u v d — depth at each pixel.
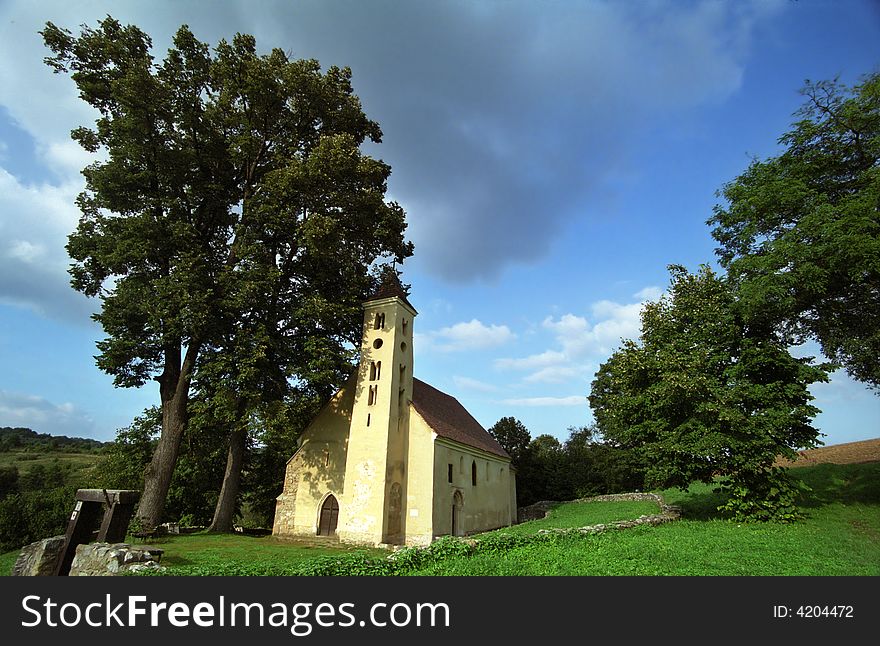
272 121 30.83
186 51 28.39
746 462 19.53
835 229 17.52
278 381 27.28
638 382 23.88
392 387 28.16
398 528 27.02
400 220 32.00
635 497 42.09
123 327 26.41
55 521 28.34
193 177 29.38
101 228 27.56
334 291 30.97
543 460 56.56
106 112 28.05
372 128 34.12
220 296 26.86
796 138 21.23
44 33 25.80
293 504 28.84
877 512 19.84
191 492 37.44
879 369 19.81
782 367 20.38
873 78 19.66
